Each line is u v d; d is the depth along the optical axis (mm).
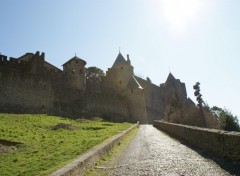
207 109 36656
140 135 25312
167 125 28859
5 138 18266
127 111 69500
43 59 54344
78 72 66000
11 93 42406
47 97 47719
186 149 13914
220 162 9703
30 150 15414
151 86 94562
